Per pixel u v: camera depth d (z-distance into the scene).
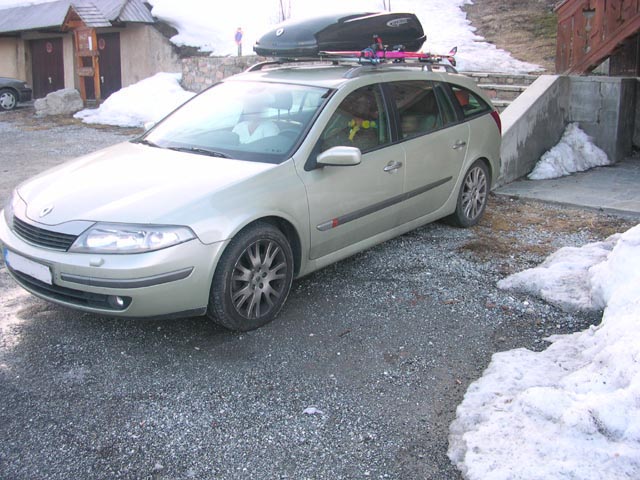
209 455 3.10
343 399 3.55
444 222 6.55
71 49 21.02
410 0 17.12
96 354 4.02
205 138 4.93
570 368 3.62
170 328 4.36
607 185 8.16
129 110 15.15
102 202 4.03
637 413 2.86
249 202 4.14
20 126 14.84
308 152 4.57
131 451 3.13
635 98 9.77
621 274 4.37
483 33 14.82
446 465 3.02
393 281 5.13
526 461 2.81
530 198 7.59
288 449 3.15
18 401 3.52
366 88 5.17
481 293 4.91
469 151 6.14
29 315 4.55
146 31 18.53
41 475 2.96
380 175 5.06
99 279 3.77
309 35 5.66
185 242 3.83
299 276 4.68
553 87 9.06
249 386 3.67
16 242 4.14
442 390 3.63
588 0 9.38
